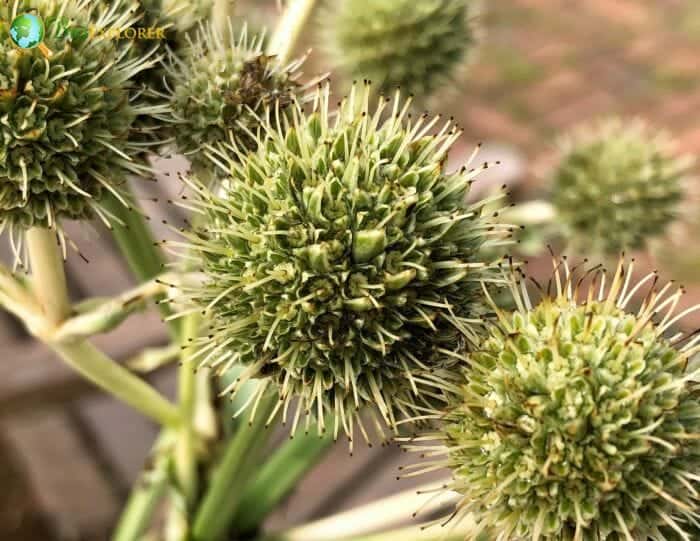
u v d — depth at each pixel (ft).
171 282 0.27
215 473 0.34
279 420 0.35
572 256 0.41
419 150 0.25
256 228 0.25
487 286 0.26
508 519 0.24
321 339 0.25
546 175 0.44
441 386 0.25
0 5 0.25
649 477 0.24
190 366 0.31
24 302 0.29
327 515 0.43
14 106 0.25
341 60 0.40
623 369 0.24
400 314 0.25
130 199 0.29
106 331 0.28
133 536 0.34
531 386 0.24
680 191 0.41
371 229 0.24
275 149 0.26
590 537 0.24
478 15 0.42
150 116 0.28
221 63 0.28
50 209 0.26
